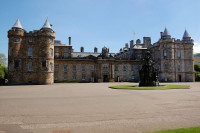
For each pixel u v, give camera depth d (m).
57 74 58.94
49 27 51.56
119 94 19.78
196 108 11.55
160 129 7.18
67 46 67.62
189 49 61.12
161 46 60.09
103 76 62.50
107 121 8.53
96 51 81.44
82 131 7.04
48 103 13.81
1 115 9.82
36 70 49.12
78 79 60.69
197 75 65.88
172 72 58.03
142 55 70.88
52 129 7.32
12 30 48.19
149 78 32.91
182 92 21.33
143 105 12.67
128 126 7.69
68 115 9.78
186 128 6.88
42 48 49.44
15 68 47.91
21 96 18.55
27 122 8.40
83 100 15.38
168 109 11.26
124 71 65.56
